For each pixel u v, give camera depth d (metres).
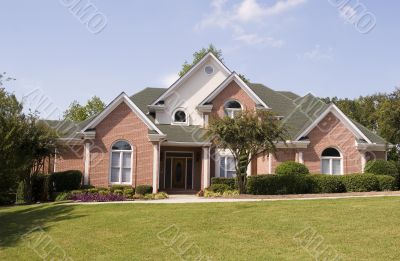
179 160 30.53
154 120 31.53
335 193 23.00
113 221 14.95
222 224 13.92
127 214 16.02
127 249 11.72
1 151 18.64
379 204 16.44
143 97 34.56
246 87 29.97
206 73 32.09
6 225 15.45
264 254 10.79
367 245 11.23
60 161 29.17
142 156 26.55
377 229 12.70
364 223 13.41
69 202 20.38
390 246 11.09
